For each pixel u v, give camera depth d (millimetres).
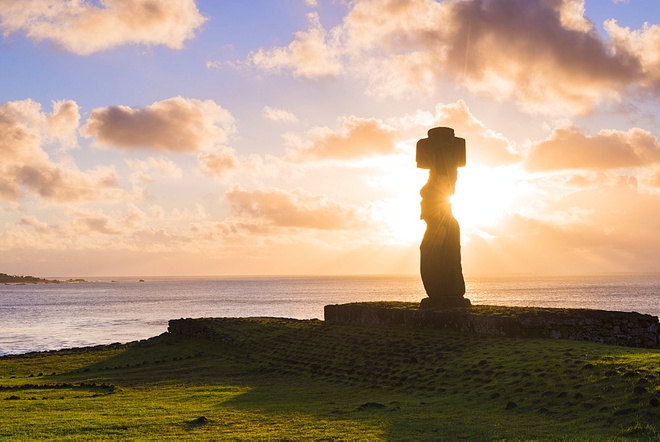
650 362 22703
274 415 23875
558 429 18656
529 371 24844
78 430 22141
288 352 39188
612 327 32562
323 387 30391
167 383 34406
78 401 28828
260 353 40906
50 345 74500
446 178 39531
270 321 49844
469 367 27703
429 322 36562
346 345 37094
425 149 39875
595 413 19516
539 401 21688
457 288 39500
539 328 31500
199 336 50094
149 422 23219
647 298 163750
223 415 24266
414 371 29453
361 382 30219
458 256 39781
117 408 26688
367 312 41469
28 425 23141
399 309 39000
